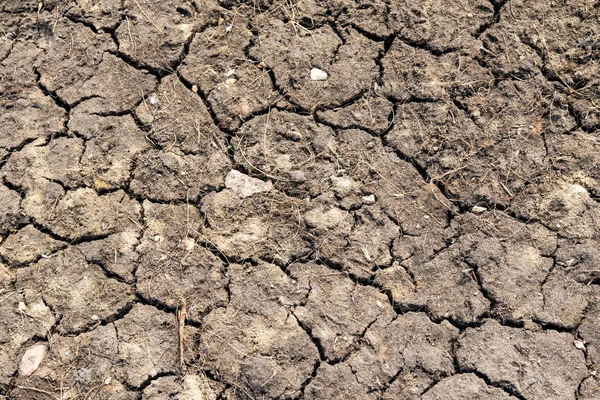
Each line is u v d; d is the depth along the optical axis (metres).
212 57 0.87
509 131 0.84
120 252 0.80
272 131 0.84
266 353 0.77
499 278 0.79
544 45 0.86
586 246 0.80
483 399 0.75
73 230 0.81
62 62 0.87
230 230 0.81
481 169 0.82
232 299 0.79
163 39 0.88
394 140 0.84
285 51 0.87
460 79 0.86
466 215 0.81
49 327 0.78
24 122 0.85
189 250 0.80
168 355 0.77
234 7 0.89
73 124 0.85
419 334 0.77
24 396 0.76
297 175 0.82
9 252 0.81
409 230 0.81
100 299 0.79
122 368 0.77
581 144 0.83
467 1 0.88
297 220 0.81
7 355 0.77
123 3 0.89
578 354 0.77
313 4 0.89
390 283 0.79
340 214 0.81
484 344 0.77
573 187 0.82
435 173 0.83
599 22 0.87
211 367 0.77
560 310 0.78
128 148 0.84
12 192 0.83
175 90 0.86
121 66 0.87
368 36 0.88
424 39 0.87
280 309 0.78
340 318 0.78
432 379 0.76
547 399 0.75
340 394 0.76
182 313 0.78
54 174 0.83
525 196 0.82
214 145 0.84
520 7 0.88
